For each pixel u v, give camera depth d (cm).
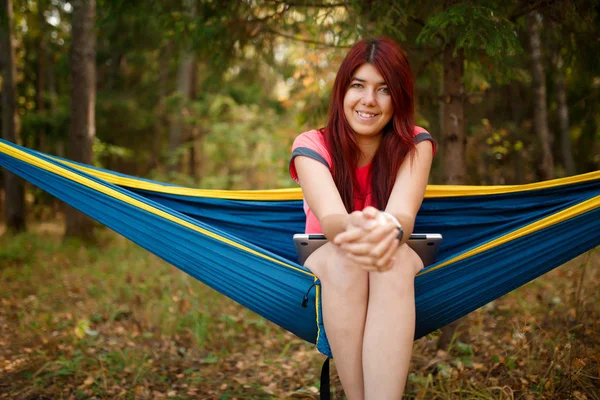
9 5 734
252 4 363
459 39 265
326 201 183
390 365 175
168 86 1399
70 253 670
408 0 307
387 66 194
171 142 1279
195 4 367
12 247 672
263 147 1142
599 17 314
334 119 204
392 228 159
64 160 246
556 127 924
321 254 195
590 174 247
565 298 383
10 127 824
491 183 933
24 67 1319
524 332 298
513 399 245
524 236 209
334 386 281
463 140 333
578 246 222
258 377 300
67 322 390
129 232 231
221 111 1215
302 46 520
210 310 408
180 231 222
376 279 182
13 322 398
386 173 198
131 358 318
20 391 276
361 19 314
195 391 281
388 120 200
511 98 784
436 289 204
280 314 220
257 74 1283
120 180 259
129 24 952
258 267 211
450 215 259
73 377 292
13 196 884
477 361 297
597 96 636
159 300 440
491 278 214
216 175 1259
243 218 273
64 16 1153
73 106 713
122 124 1315
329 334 188
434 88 422
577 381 252
